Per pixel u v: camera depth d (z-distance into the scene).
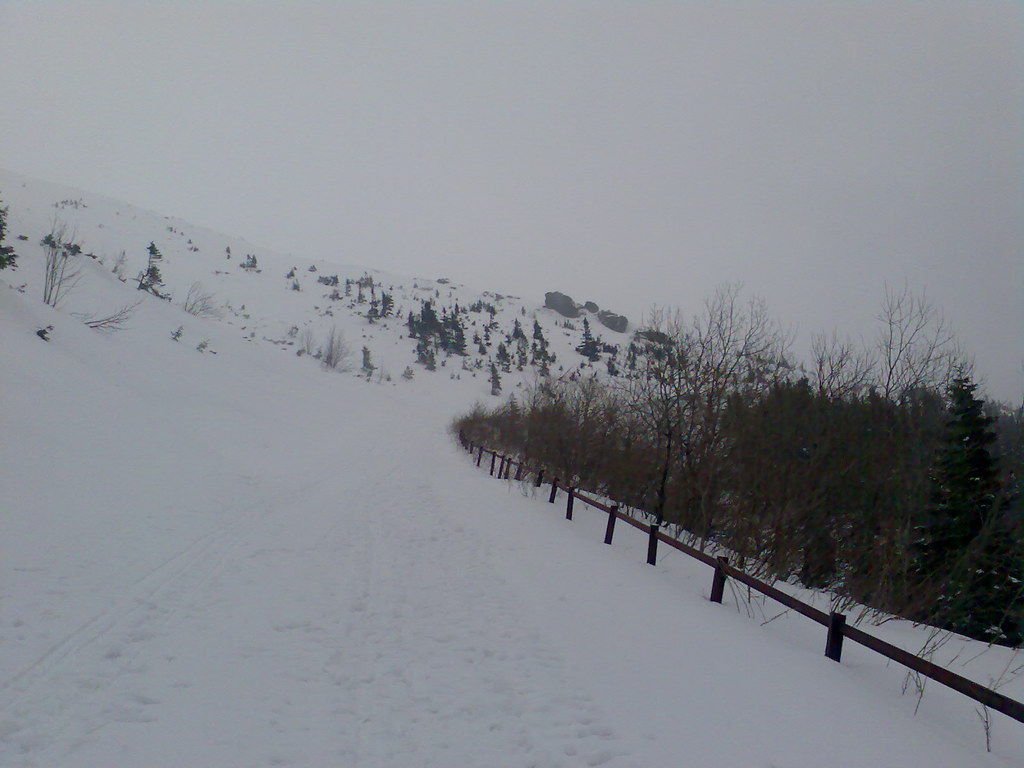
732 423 13.47
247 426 25.47
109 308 34.53
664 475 14.55
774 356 14.54
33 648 4.98
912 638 7.59
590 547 10.87
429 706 4.72
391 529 11.79
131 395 20.33
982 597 10.24
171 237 169.12
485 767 3.87
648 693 5.02
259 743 4.01
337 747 4.04
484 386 105.25
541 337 147.88
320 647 5.77
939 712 5.14
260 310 125.56
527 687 5.09
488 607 7.25
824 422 12.81
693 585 8.90
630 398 17.09
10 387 14.18
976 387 13.68
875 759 4.06
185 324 44.72
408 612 6.99
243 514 11.51
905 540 10.20
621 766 3.90
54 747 3.72
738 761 3.97
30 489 9.31
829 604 8.84
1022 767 4.24
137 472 12.48
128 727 4.04
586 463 19.98
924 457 12.87
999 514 11.45
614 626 6.69
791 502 11.25
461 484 20.00
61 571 6.82
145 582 6.94
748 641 6.37
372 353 114.88
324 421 39.12
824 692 5.12
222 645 5.55
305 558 8.99
